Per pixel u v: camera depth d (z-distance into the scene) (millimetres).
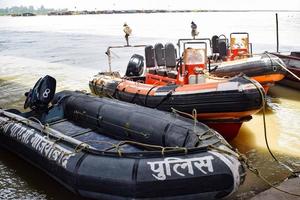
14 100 12008
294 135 8328
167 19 79250
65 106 8336
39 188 6055
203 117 7859
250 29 39594
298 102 11344
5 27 67375
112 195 4973
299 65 12664
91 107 7691
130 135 6773
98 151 5297
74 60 22031
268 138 8180
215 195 4820
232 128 7828
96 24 70125
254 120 9531
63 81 15320
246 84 7422
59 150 5734
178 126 6117
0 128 7387
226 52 13586
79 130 7598
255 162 6898
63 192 5906
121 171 4922
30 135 6543
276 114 10055
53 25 72375
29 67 19578
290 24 47781
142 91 8852
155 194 4773
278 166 6680
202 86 7859
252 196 5539
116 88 9633
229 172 4793
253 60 11234
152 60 10516
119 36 39750
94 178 5062
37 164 6219
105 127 7305
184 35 36250
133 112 6922
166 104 8250
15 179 6379
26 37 42688
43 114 8078
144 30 44281
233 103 7398
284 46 24312
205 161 4840
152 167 4840
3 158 7203
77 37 40438
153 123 6453
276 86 13555
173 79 9320
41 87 7859
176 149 4969
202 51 8641
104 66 19406
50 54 25594
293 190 5484
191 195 4781
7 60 22719
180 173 4758
